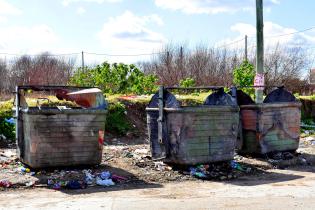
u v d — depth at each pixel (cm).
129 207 536
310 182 700
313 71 2483
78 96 768
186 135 745
